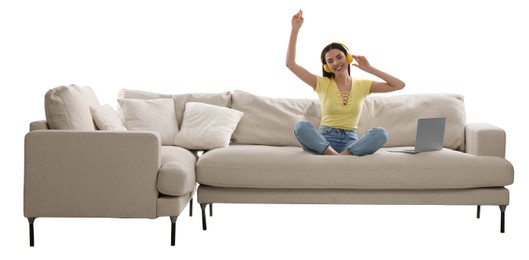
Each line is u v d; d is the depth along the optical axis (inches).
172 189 169.3
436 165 180.2
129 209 170.2
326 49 203.9
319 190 183.0
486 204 182.7
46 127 176.7
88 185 170.1
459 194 182.4
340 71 203.5
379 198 182.5
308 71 206.4
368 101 218.8
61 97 175.9
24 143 169.8
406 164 180.4
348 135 202.5
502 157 192.1
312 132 189.9
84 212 170.7
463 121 213.6
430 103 216.8
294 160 181.9
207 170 181.3
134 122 211.3
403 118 215.3
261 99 220.7
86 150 169.5
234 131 216.8
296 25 199.9
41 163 169.8
